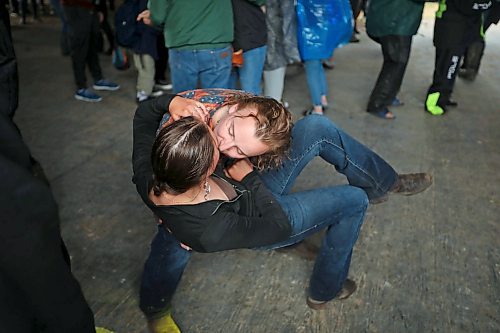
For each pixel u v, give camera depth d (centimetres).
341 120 411
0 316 81
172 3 286
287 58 377
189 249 168
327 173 312
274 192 179
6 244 78
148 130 165
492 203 284
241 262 230
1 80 148
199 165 125
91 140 359
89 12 421
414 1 372
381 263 230
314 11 362
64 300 90
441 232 255
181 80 311
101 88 480
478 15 391
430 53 657
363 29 784
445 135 385
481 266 230
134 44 420
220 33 295
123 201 278
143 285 178
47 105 431
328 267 184
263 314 200
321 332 191
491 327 195
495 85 516
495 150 359
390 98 412
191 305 204
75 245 238
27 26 791
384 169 195
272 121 142
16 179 76
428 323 196
